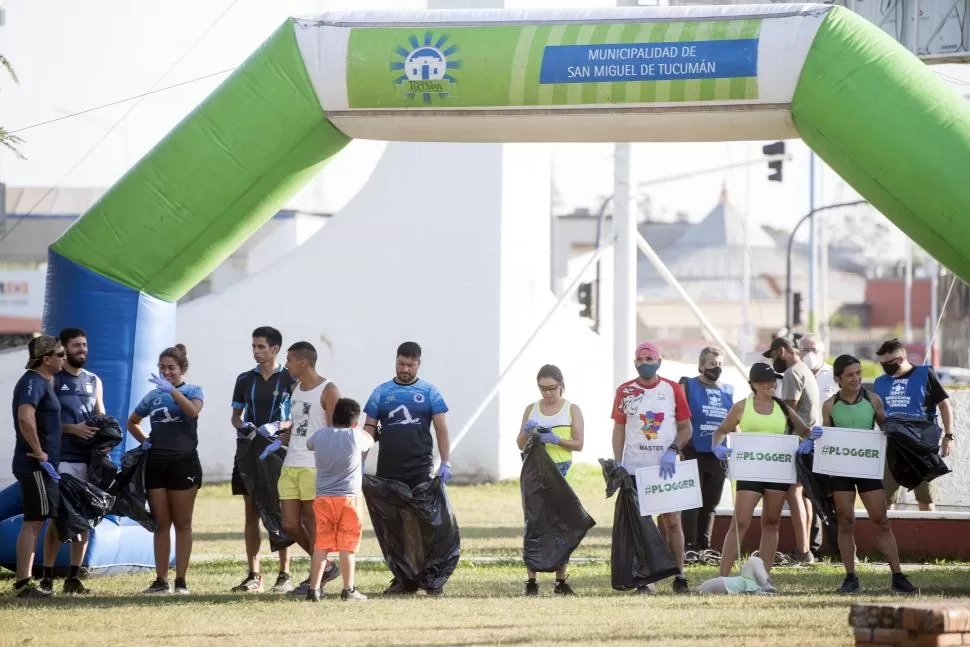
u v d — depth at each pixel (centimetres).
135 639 2238
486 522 4684
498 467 6400
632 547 2803
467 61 3077
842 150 2956
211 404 6519
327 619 2436
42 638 2253
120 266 3234
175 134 3209
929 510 3816
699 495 2788
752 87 2970
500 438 6412
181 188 3186
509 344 6450
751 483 2820
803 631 2194
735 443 2830
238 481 2936
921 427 2833
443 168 6450
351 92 3139
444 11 3153
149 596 2836
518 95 3062
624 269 4909
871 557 3556
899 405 3281
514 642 2144
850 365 2819
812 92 2944
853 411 2828
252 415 2925
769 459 2816
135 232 3209
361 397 6488
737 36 2975
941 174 2855
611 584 2855
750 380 2847
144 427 3269
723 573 2900
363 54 3120
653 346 2823
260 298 6544
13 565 3188
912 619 1838
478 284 6412
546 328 6725
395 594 2834
